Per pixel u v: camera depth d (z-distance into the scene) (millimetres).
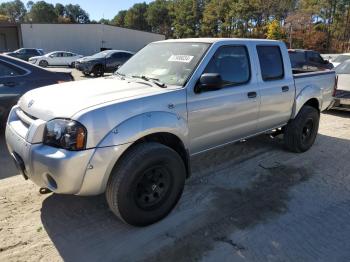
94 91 3428
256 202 3875
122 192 3037
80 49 40719
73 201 3752
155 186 3279
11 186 4062
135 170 3053
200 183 4324
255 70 4500
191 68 3762
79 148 2814
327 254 3008
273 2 68688
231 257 2934
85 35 40438
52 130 2912
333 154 5605
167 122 3314
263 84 4602
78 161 2807
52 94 3434
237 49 4297
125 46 43406
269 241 3162
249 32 71188
